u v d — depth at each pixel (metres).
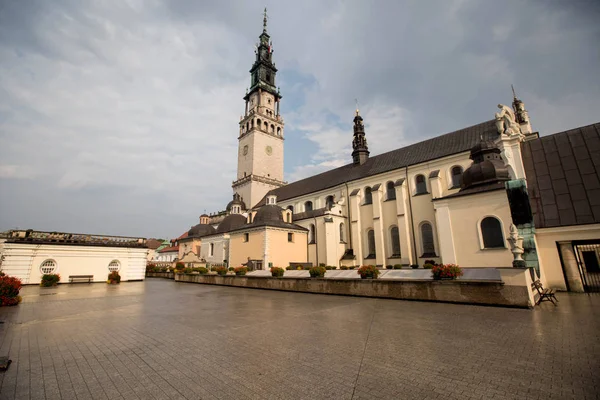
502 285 12.96
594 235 16.91
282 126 75.69
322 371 5.92
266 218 45.22
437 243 34.09
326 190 49.97
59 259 30.08
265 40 80.25
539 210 19.16
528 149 22.80
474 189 21.44
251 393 4.96
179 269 41.09
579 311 11.37
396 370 5.93
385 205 40.19
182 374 5.85
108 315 12.52
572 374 5.58
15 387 5.30
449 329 9.19
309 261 44.44
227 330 9.55
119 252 34.03
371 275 18.30
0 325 10.59
